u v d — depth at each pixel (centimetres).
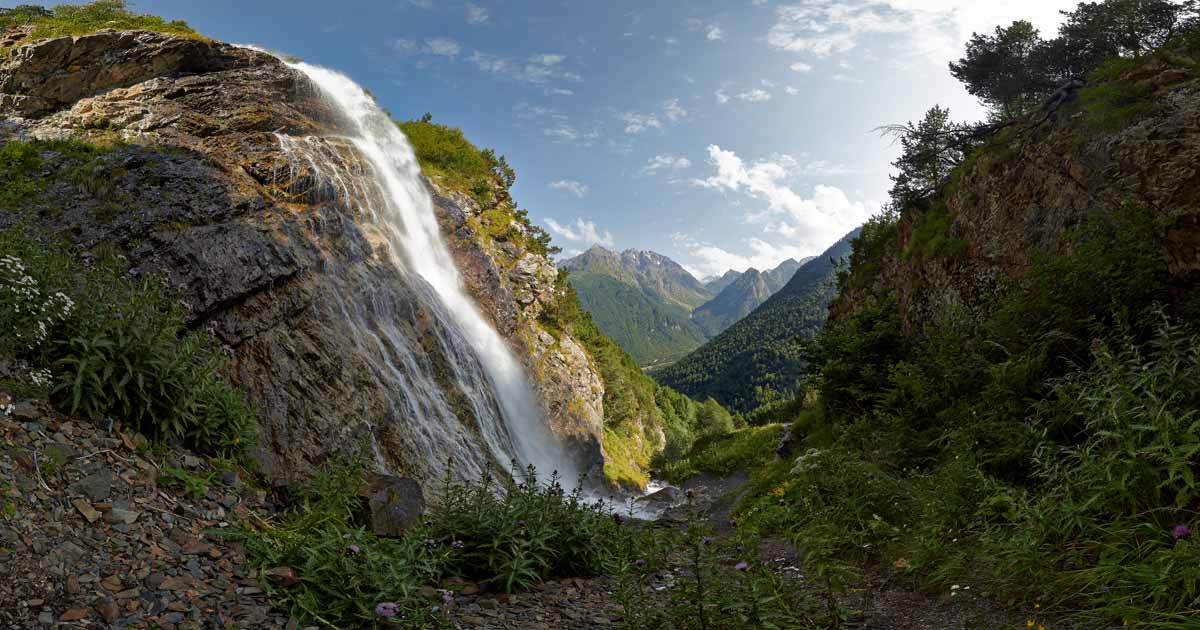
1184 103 977
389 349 1667
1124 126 1043
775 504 942
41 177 1468
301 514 587
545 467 2398
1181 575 311
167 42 2148
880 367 1428
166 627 354
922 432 913
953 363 980
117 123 1959
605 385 4938
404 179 2758
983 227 1410
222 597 400
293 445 1150
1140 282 771
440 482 1410
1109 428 470
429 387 1759
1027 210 1257
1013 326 902
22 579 343
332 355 1387
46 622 324
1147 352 708
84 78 2108
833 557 579
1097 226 952
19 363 544
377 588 436
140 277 1148
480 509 627
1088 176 1085
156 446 562
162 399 602
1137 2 1886
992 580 427
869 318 1545
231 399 684
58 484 438
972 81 2250
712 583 419
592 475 3011
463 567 591
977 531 501
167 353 629
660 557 624
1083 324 784
